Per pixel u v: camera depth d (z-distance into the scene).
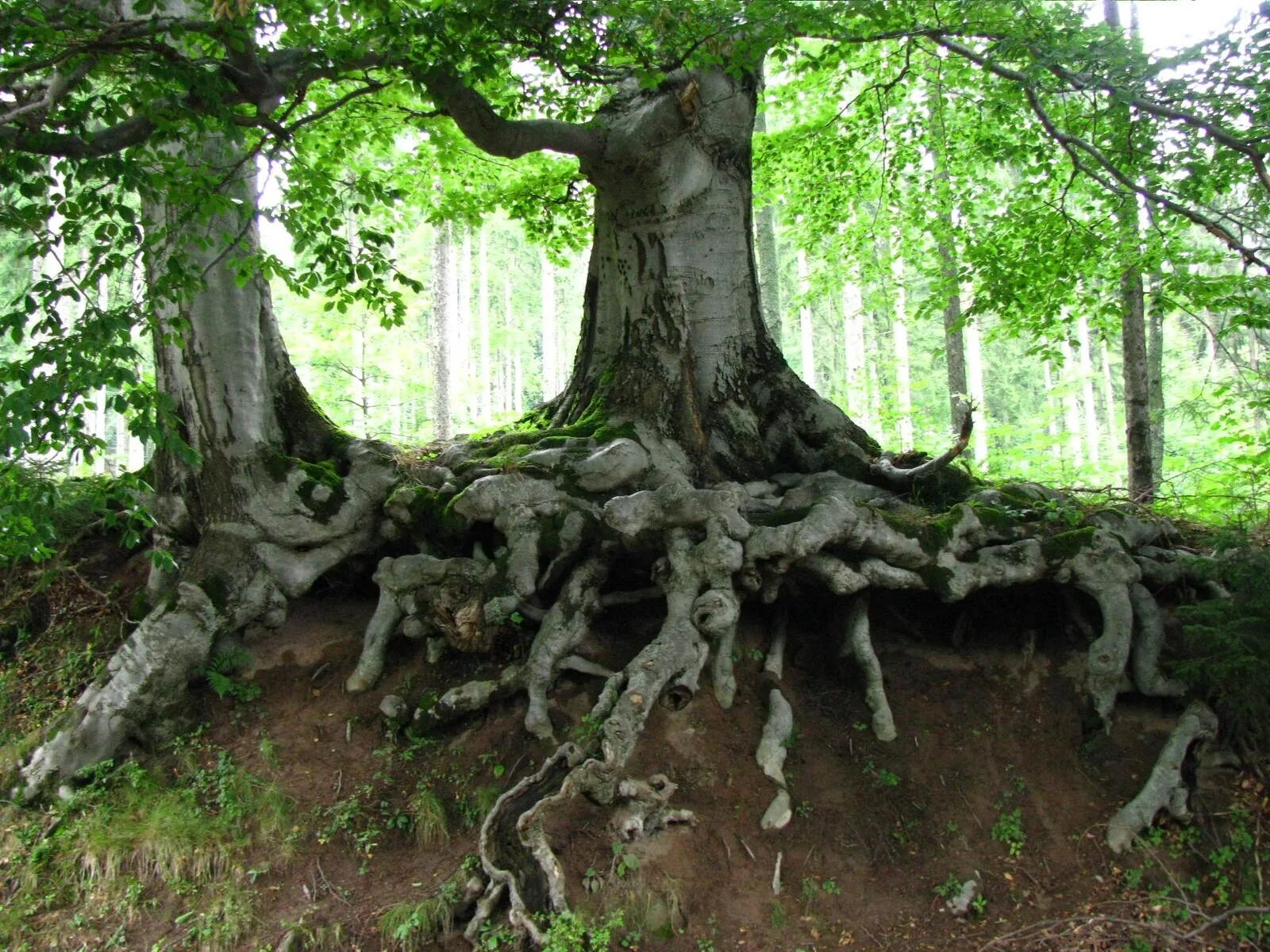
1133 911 6.12
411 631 7.59
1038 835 6.71
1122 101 7.89
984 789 7.00
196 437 8.23
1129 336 11.17
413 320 25.77
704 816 6.50
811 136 12.47
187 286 6.38
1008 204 11.27
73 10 5.57
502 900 5.81
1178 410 12.48
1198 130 8.26
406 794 6.84
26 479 8.65
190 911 6.05
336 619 8.41
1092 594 7.54
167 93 5.82
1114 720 7.35
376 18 6.68
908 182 13.22
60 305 16.00
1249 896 6.12
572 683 7.25
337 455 8.77
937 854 6.61
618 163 8.78
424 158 11.34
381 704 7.45
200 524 8.30
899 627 8.16
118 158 5.69
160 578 8.07
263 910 6.07
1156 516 8.70
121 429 22.64
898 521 7.50
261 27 6.39
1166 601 7.96
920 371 30.19
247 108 8.33
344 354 19.38
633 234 9.19
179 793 6.82
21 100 5.62
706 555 7.07
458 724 7.25
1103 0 12.09
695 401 8.84
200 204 6.50
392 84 8.38
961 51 8.34
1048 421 15.98
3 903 6.18
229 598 7.73
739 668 7.50
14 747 7.18
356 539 8.27
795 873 6.37
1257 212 8.30
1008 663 7.86
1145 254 9.77
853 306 20.80
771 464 8.93
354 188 7.27
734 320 9.23
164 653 7.33
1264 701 6.61
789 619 8.06
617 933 5.79
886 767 7.10
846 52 8.60
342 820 6.62
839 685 7.66
